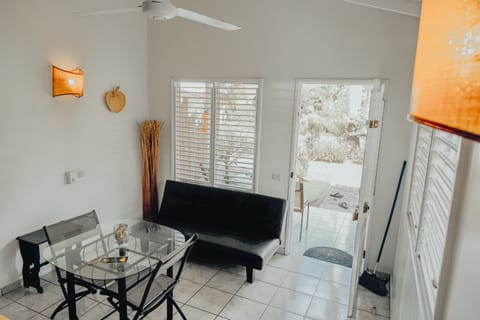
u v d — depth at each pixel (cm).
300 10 377
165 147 486
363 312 320
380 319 310
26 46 319
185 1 434
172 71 459
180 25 443
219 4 416
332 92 694
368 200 313
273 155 420
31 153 334
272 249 373
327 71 375
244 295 341
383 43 346
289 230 427
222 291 347
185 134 471
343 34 362
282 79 399
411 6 253
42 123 341
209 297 336
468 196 116
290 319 307
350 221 559
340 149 721
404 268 264
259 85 411
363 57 357
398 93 347
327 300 337
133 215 477
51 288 339
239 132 432
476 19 40
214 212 426
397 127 352
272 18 392
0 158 309
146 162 472
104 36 401
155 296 261
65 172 371
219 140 447
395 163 357
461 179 125
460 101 43
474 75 40
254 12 399
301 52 384
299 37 382
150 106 482
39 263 326
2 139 308
